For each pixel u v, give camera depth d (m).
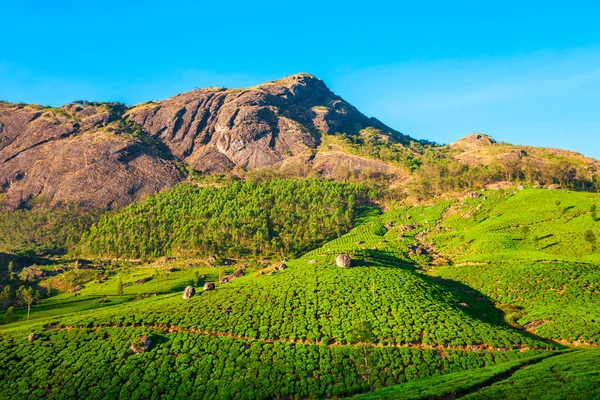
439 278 138.50
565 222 165.38
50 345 90.31
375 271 125.69
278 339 89.50
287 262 154.50
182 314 101.88
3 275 197.88
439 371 75.94
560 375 58.81
